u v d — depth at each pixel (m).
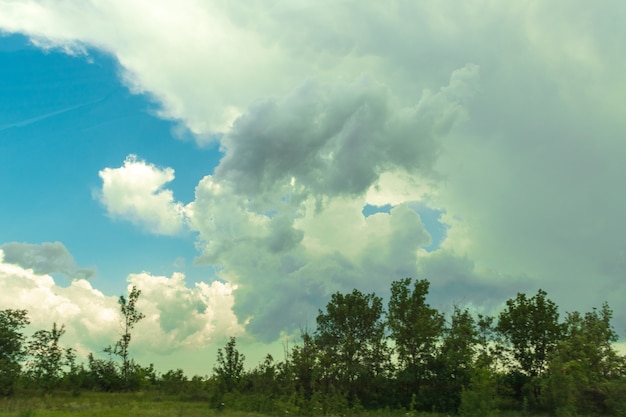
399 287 44.78
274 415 30.59
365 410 34.94
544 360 41.59
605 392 30.81
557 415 28.91
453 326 43.12
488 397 24.30
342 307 47.00
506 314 44.22
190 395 45.81
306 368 38.12
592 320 38.84
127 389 54.41
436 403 38.47
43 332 48.88
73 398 42.28
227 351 44.09
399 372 41.88
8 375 41.44
